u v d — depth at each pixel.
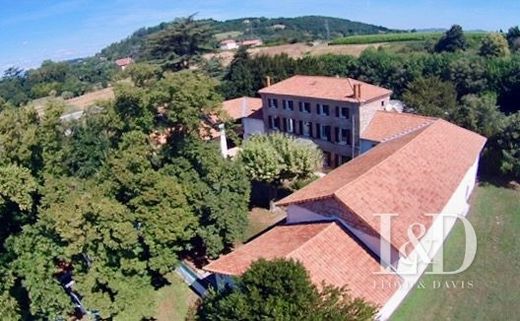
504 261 29.44
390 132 45.66
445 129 39.53
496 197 39.06
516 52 90.12
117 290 26.19
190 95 31.06
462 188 35.44
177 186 29.23
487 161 43.88
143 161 28.48
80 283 26.23
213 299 22.41
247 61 73.88
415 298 26.58
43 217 25.44
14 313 26.97
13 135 27.48
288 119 55.81
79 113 70.56
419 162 32.66
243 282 19.61
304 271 19.23
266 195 42.56
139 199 27.64
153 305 27.52
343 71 83.69
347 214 26.45
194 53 79.56
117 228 24.81
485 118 44.72
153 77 35.59
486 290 26.81
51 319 27.84
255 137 42.34
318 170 46.78
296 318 17.38
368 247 26.09
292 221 30.39
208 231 32.38
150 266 28.19
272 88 57.06
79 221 23.94
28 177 26.28
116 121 31.70
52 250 26.58
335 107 49.72
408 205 27.69
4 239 29.06
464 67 71.00
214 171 32.97
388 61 79.44
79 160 36.56
